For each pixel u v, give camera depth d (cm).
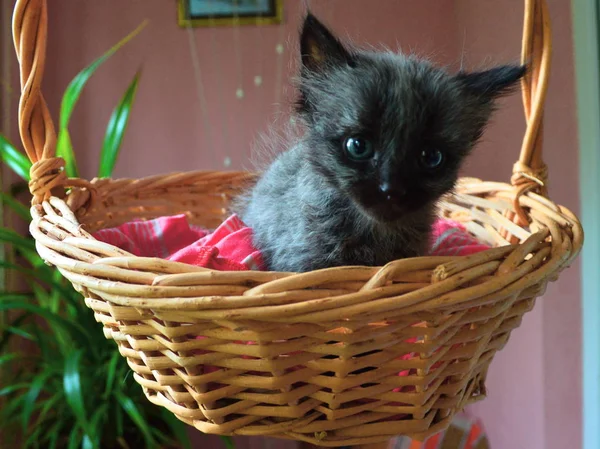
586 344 34
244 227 28
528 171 26
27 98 24
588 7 32
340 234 24
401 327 16
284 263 25
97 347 41
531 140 26
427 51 48
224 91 52
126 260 17
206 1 51
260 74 52
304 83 25
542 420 36
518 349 39
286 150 30
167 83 52
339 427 18
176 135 53
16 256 50
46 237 20
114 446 42
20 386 42
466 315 17
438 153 22
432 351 17
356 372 18
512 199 26
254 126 53
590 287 33
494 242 28
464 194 32
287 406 17
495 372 43
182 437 39
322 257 24
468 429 39
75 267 17
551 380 36
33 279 48
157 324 17
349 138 22
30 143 25
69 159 40
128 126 53
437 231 29
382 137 21
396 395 18
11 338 48
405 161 21
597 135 32
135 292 16
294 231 25
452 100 22
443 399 19
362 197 22
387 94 22
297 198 25
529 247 18
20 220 51
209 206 36
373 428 18
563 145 34
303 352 17
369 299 16
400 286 16
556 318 35
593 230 33
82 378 40
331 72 24
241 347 16
